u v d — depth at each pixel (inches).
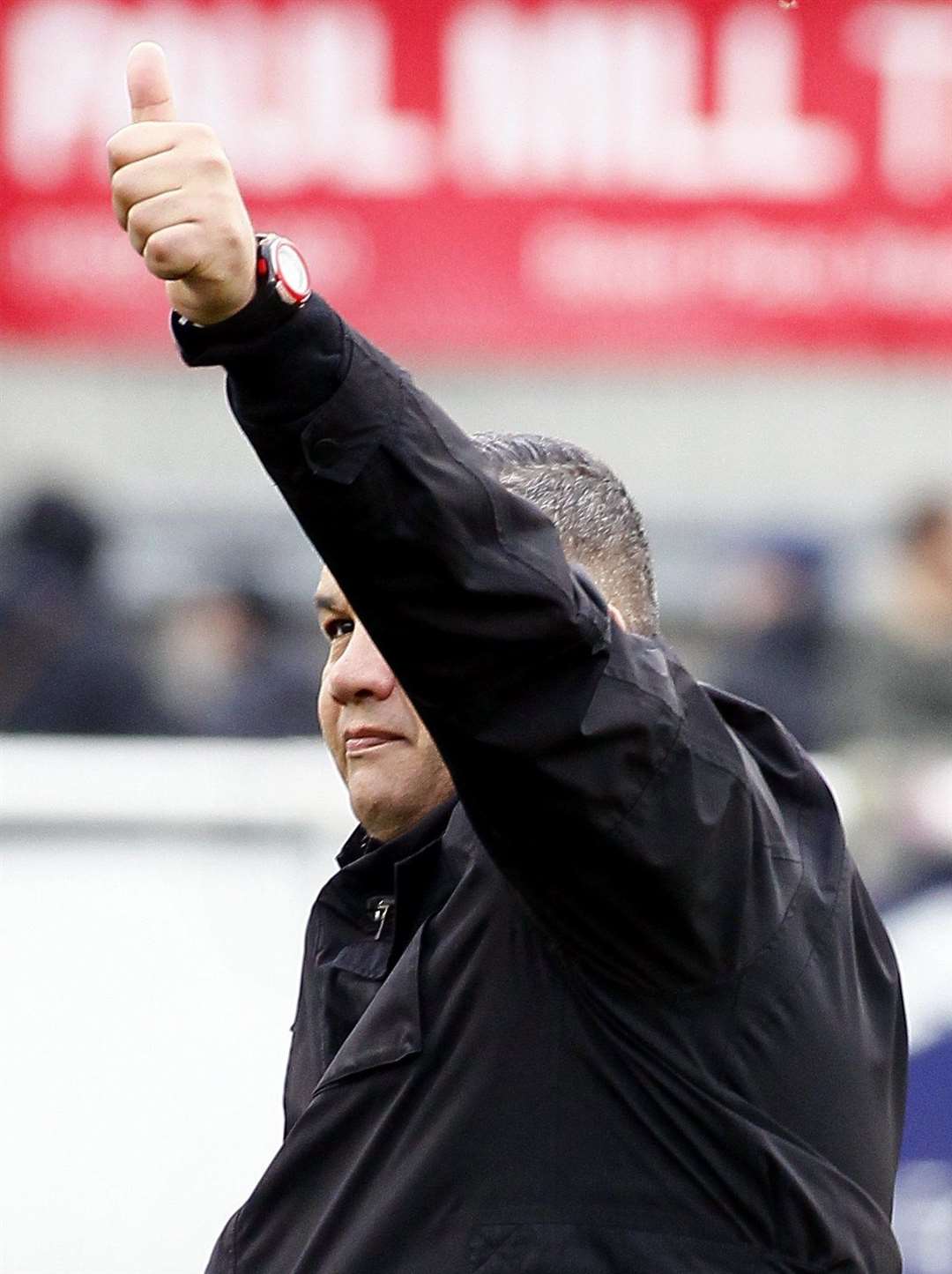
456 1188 233.3
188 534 1133.1
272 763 532.1
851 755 653.9
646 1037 230.4
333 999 260.8
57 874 522.6
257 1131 521.0
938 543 792.3
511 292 889.5
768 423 1132.5
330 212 876.6
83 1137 516.1
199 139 205.3
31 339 890.1
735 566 1050.1
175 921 524.1
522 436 274.4
